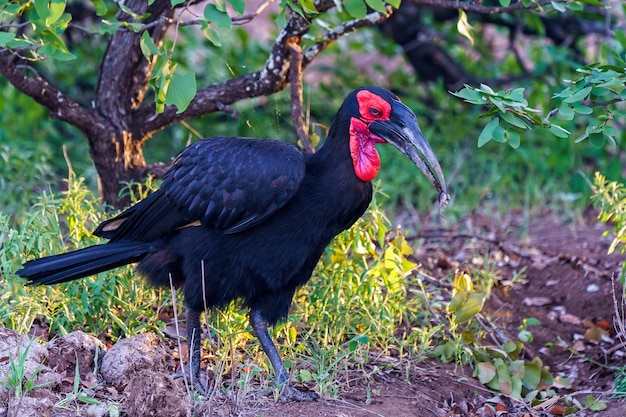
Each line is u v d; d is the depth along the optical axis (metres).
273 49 10.81
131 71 11.00
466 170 15.20
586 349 10.32
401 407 8.29
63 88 15.72
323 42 11.16
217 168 8.15
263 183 8.02
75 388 7.47
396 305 9.61
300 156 8.21
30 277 8.23
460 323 9.98
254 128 15.14
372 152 8.24
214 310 8.76
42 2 8.30
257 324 8.45
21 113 16.05
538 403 9.00
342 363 8.86
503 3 9.37
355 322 9.49
